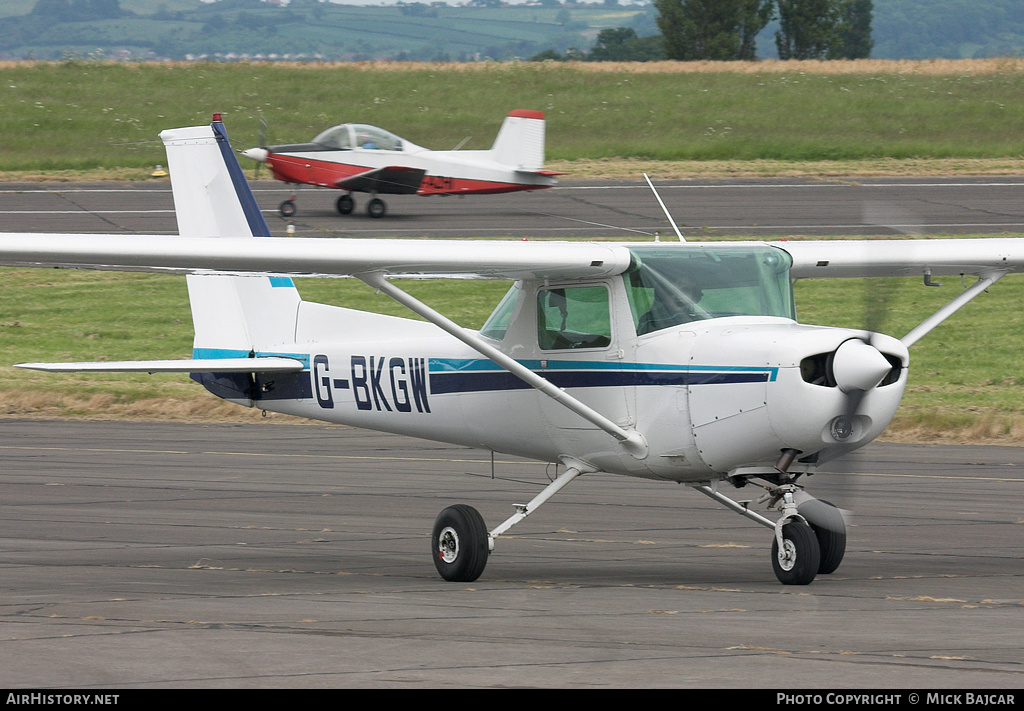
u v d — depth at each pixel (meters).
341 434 56.47
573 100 169.00
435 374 31.75
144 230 93.25
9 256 24.98
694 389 26.42
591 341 28.36
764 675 17.75
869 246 30.88
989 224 97.94
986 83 171.12
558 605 23.92
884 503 38.94
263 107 165.00
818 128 154.62
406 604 24.17
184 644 20.11
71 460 48.50
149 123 154.12
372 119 161.50
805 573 25.89
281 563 30.22
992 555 30.62
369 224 99.25
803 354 24.80
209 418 60.69
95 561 30.20
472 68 186.75
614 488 43.28
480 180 106.62
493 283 87.19
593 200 111.75
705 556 30.97
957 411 57.97
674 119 159.38
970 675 17.64
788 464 25.69
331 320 34.88
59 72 173.75
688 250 28.66
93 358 73.31
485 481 44.53
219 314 37.16
